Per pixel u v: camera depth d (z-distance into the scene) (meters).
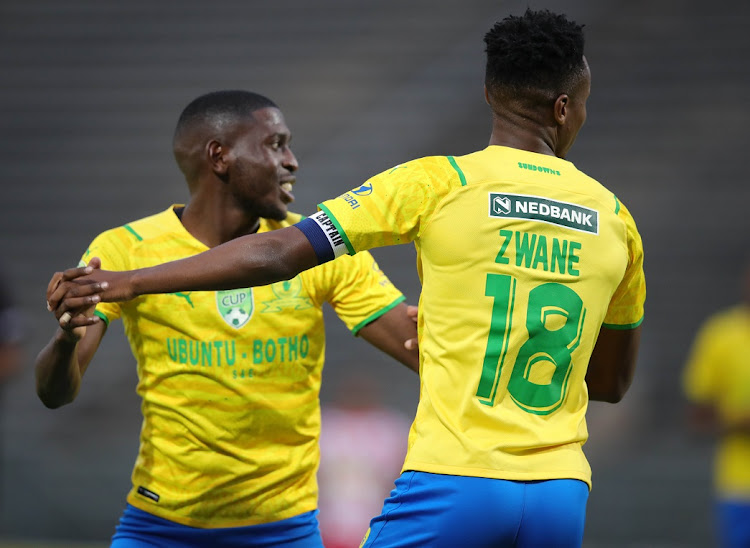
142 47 57.03
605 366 11.18
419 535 9.31
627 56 54.16
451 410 9.41
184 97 54.50
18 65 56.56
